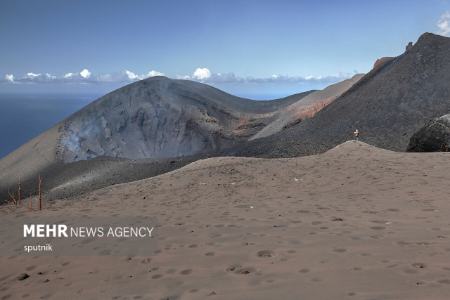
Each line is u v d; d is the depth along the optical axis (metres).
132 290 6.20
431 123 31.55
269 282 5.62
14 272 8.45
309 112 139.75
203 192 16.62
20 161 129.38
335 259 6.30
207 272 6.51
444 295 4.32
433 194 12.19
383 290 4.71
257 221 10.18
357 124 66.06
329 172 18.22
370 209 10.69
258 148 71.00
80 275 7.50
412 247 6.63
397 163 19.31
